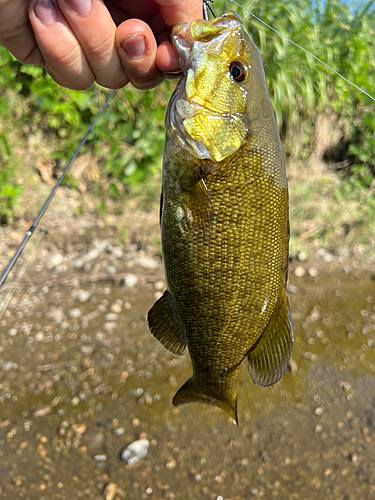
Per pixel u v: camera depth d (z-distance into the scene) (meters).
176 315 0.28
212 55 0.25
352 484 0.40
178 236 0.26
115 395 0.46
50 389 0.46
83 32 0.23
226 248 0.25
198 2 0.25
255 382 0.27
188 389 0.30
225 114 0.25
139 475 0.39
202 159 0.25
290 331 0.26
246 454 0.42
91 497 0.37
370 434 0.45
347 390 0.49
